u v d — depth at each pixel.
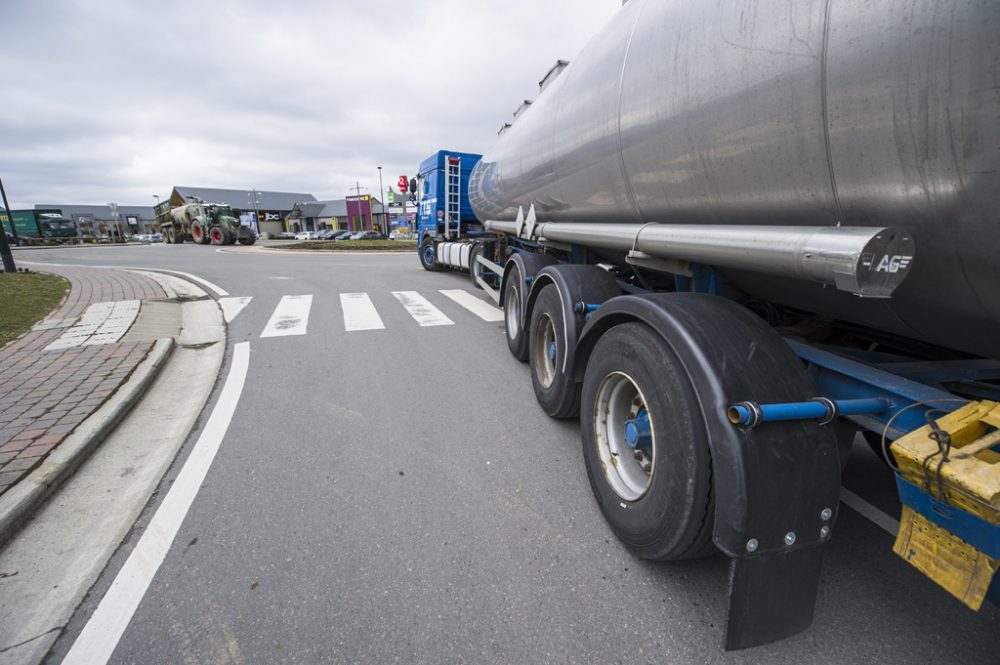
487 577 2.01
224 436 3.27
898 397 1.56
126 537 2.25
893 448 1.32
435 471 2.85
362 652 1.67
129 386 3.86
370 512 2.45
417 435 3.30
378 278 11.28
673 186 2.34
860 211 1.53
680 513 1.74
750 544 1.54
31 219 40.31
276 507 2.49
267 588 1.95
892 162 1.35
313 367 4.73
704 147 2.04
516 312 4.87
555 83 3.98
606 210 3.16
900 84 1.27
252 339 5.77
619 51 2.73
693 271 2.53
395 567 2.07
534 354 3.75
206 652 1.66
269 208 84.50
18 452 2.80
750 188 1.90
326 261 16.17
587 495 2.62
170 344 5.11
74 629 1.75
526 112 4.86
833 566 2.07
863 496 2.56
